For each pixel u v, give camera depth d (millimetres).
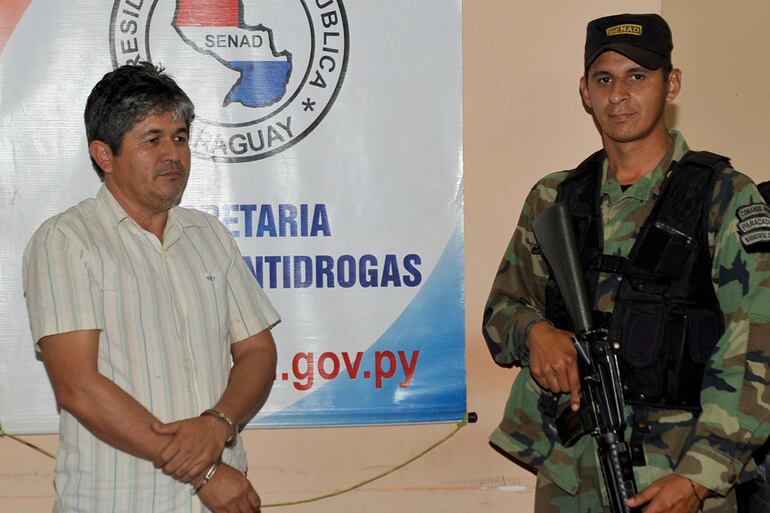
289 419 2707
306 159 2693
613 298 2217
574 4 2750
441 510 2773
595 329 2172
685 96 3242
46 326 1995
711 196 2146
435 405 2736
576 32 2756
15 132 2633
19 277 2631
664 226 2170
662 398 2146
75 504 2037
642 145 2270
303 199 2693
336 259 2703
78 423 2059
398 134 2705
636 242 2203
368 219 2709
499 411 2777
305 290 2701
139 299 2070
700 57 3238
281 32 2672
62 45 2639
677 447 2137
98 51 2646
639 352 2156
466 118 2750
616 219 2268
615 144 2291
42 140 2639
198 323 2146
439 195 2717
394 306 2719
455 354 2736
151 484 2049
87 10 2641
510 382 2779
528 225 2482
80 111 2648
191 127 2666
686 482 2027
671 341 2141
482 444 2777
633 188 2256
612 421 2090
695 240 2145
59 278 2018
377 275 2713
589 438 2285
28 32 2629
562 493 2387
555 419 2371
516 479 2783
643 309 2168
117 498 2027
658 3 2744
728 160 2209
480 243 2764
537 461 2424
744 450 2045
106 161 2127
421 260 2719
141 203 2119
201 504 2111
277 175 2688
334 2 2678
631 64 2221
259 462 2738
